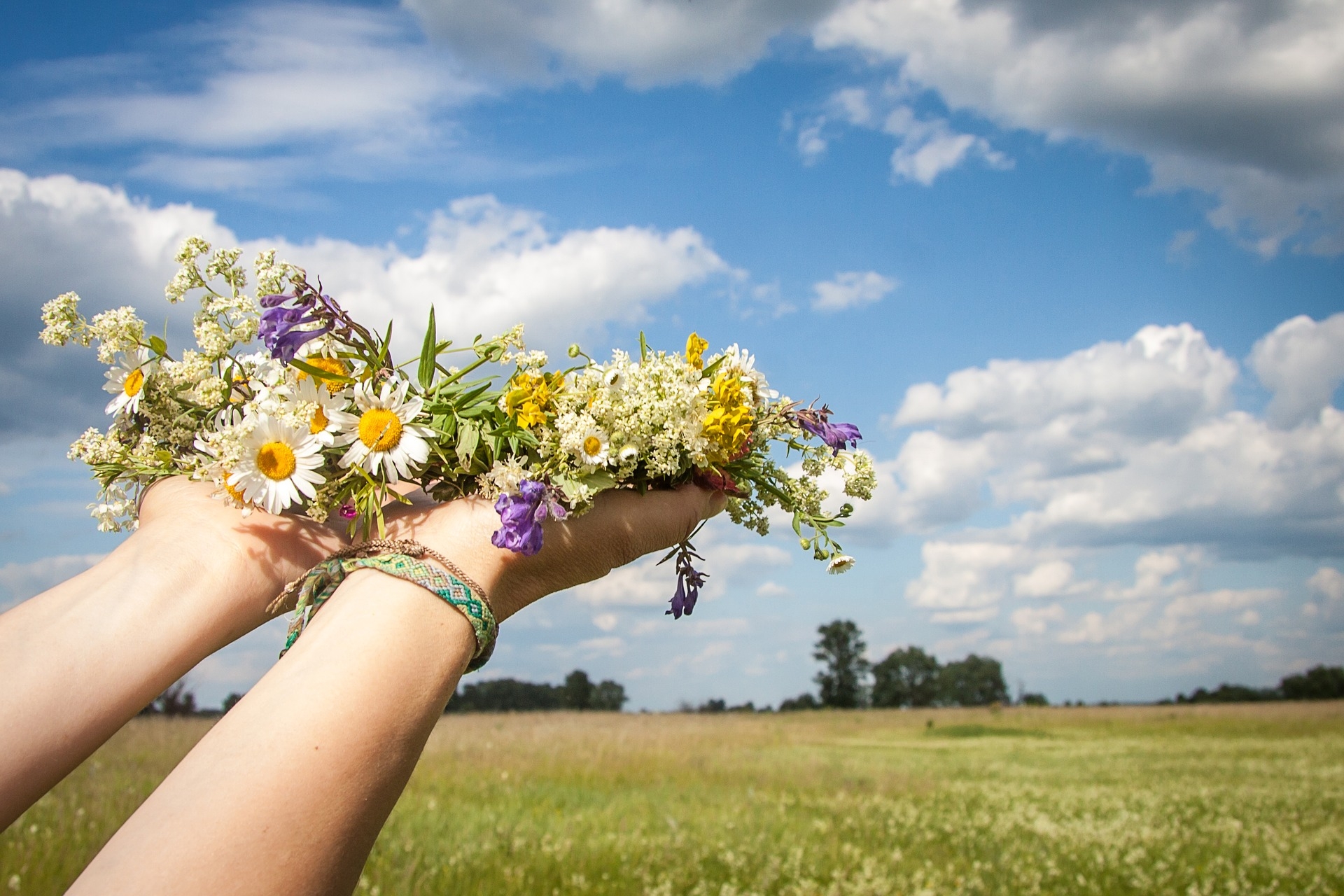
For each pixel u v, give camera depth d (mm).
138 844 574
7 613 897
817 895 4934
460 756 11781
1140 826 8742
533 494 978
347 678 695
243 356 1336
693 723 29016
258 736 642
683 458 1300
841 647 84000
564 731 18188
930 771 15219
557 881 4855
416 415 1195
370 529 1064
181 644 931
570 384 1280
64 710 833
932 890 4953
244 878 576
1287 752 21906
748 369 1457
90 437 1312
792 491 1543
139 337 1319
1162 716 39719
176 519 1059
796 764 14078
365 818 661
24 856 4168
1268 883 6449
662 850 5641
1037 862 6633
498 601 1014
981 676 91625
